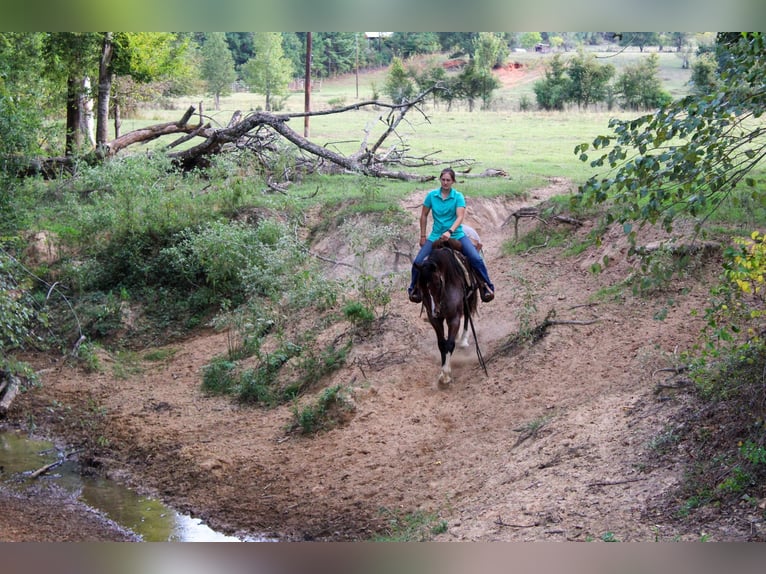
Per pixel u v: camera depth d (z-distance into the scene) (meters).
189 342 16.62
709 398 8.36
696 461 7.54
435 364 12.38
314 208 20.16
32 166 23.41
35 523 9.36
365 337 13.30
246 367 14.21
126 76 36.22
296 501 9.88
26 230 18.59
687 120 6.31
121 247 18.75
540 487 8.15
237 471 10.91
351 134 38.50
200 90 61.59
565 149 30.39
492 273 14.71
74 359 15.73
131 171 20.23
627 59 58.84
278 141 25.34
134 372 15.52
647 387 9.50
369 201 19.06
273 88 55.78
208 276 17.23
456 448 10.15
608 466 8.12
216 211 19.67
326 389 12.19
